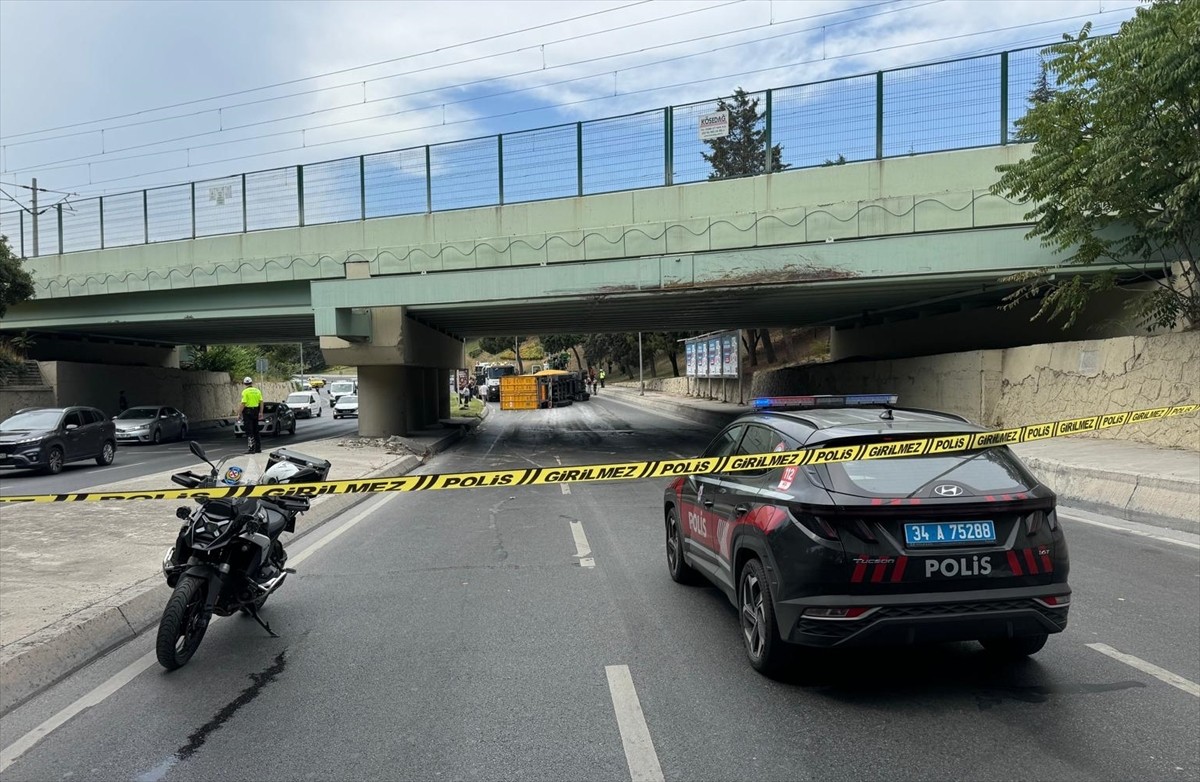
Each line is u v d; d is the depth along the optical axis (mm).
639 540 9016
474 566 7824
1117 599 6227
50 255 28578
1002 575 4188
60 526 9266
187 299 27266
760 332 57531
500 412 48688
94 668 5086
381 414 25453
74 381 34000
